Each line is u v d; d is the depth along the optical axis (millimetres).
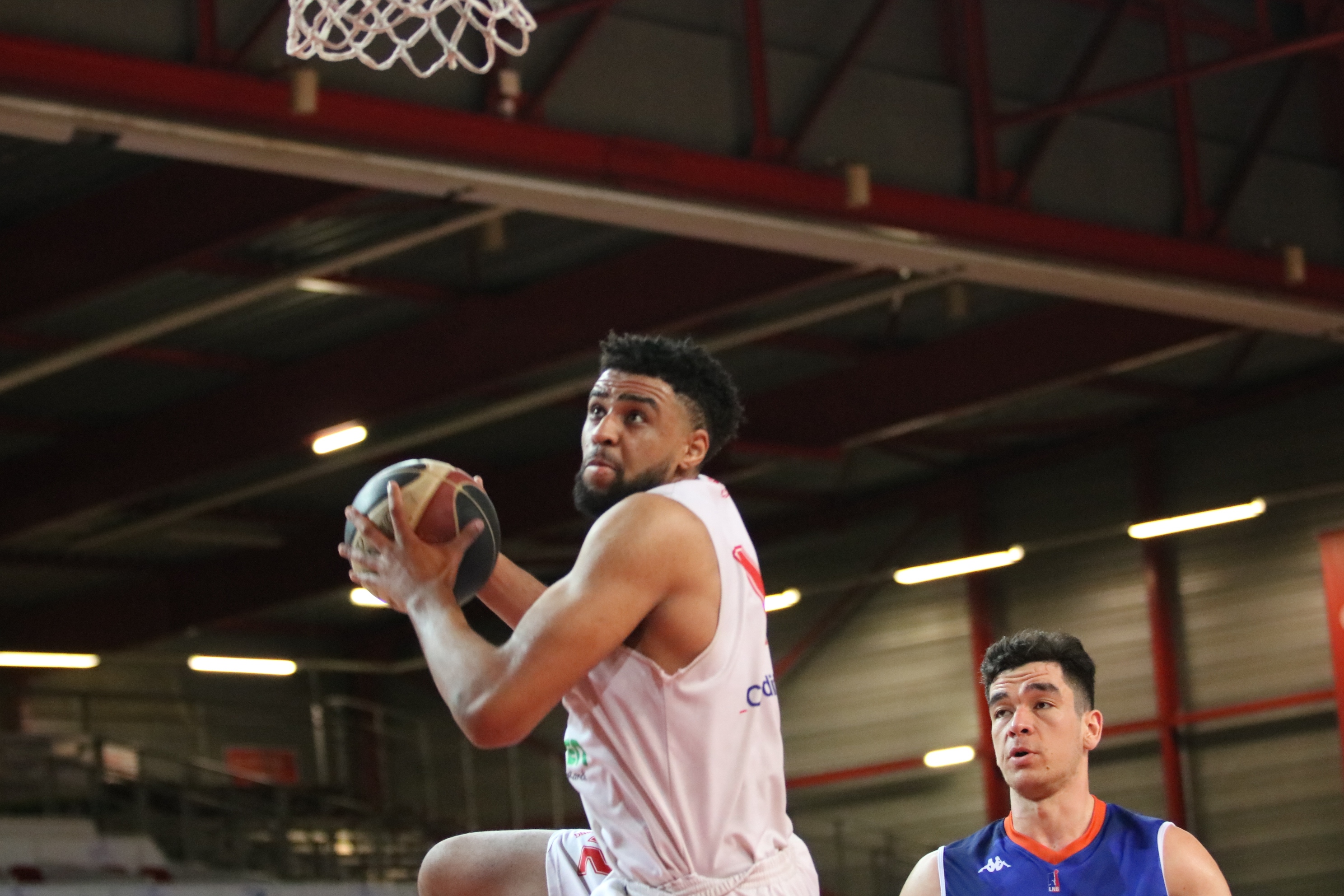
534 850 5684
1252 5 24594
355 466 32000
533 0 18203
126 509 32312
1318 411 30500
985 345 27406
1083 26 22984
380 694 41656
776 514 37250
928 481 35312
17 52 14875
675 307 23109
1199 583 31672
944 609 34688
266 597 34219
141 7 15789
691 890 4680
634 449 4879
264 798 37062
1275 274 23000
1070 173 21922
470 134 17172
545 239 23391
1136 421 32656
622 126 18547
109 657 36438
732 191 18859
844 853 35031
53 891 23094
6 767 31516
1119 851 7309
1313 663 30000
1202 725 31188
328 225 22219
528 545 35625
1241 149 23641
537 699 4430
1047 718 7414
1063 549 33438
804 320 24797
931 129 20969
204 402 27172
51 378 26422
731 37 19609
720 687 4680
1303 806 29750
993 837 7590
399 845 36625
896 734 34906
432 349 24844
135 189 20469
